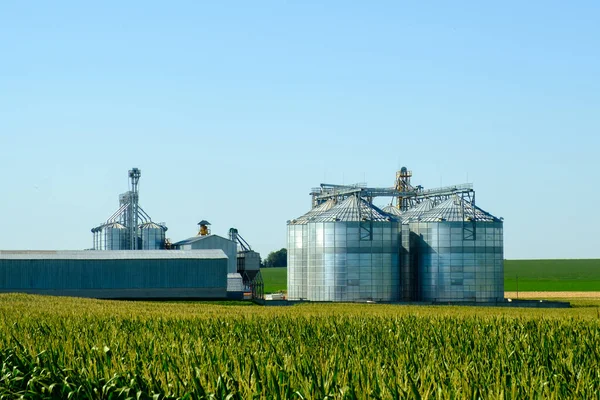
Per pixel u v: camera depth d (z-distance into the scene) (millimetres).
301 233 123188
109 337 35594
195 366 22688
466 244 113812
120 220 156500
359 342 34250
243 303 107562
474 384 19094
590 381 20594
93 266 111875
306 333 40406
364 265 111625
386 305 96125
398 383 19781
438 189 121500
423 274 115062
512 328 43469
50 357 24938
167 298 113188
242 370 22500
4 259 108750
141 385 20672
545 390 18891
